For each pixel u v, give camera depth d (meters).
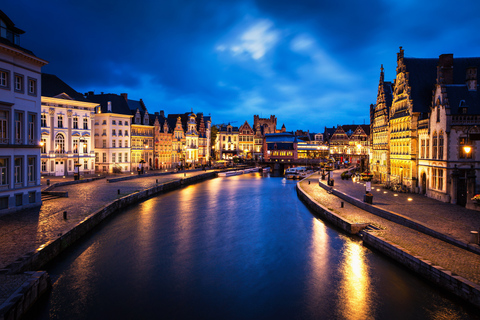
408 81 44.84
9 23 30.00
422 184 42.25
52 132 61.47
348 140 136.62
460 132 35.00
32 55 31.41
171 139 102.19
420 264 19.22
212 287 20.02
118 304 17.83
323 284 20.33
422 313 16.61
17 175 30.70
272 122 172.00
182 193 58.50
